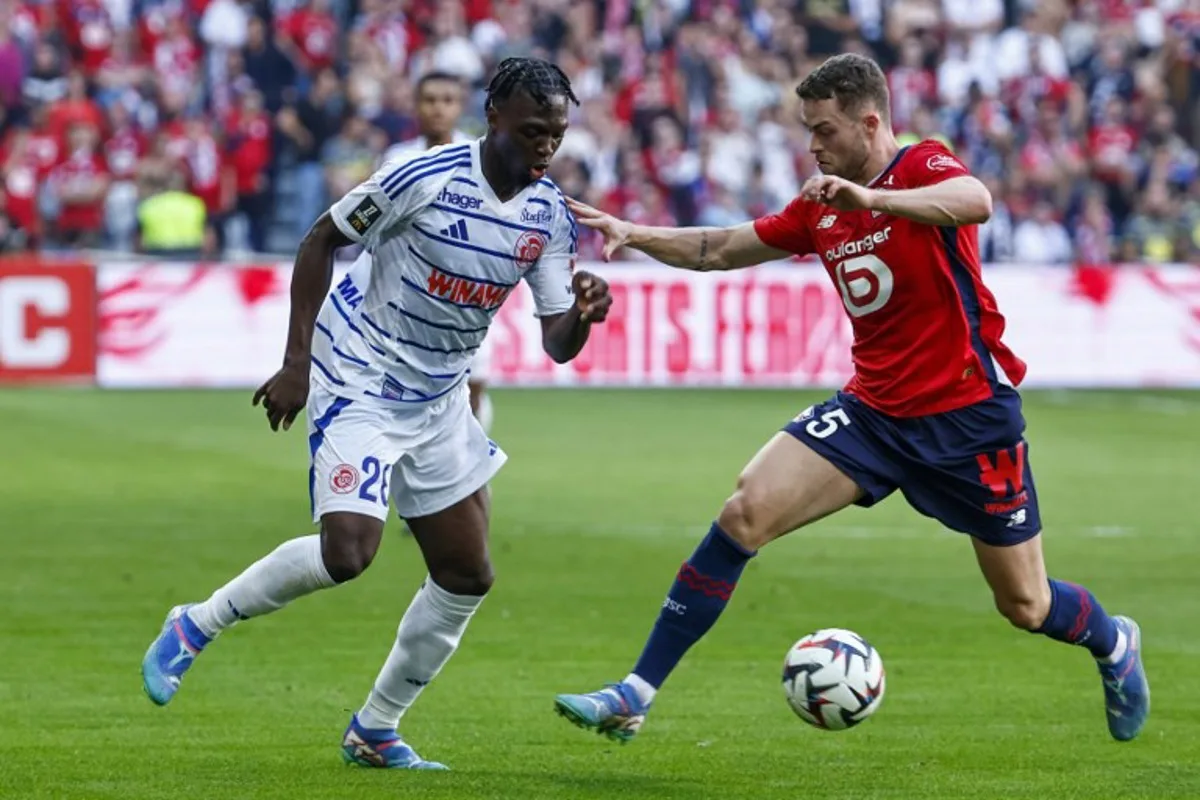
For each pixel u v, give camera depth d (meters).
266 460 57.53
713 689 28.31
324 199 86.75
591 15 97.31
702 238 24.31
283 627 32.94
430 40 95.94
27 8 91.12
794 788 21.89
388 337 21.98
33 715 25.77
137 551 40.88
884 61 101.38
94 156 85.31
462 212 21.52
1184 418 72.31
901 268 22.75
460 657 30.48
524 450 60.56
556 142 21.39
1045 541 44.09
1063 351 82.06
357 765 22.84
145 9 93.44
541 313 22.67
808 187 21.44
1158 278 82.44
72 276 76.19
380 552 41.59
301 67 91.56
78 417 68.00
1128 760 23.62
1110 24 102.31
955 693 28.00
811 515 23.02
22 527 44.09
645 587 37.25
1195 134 100.56
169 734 24.72
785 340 79.88
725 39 96.44
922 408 22.94
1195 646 32.03
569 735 25.09
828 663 22.06
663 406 74.44
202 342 77.44
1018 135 95.00
